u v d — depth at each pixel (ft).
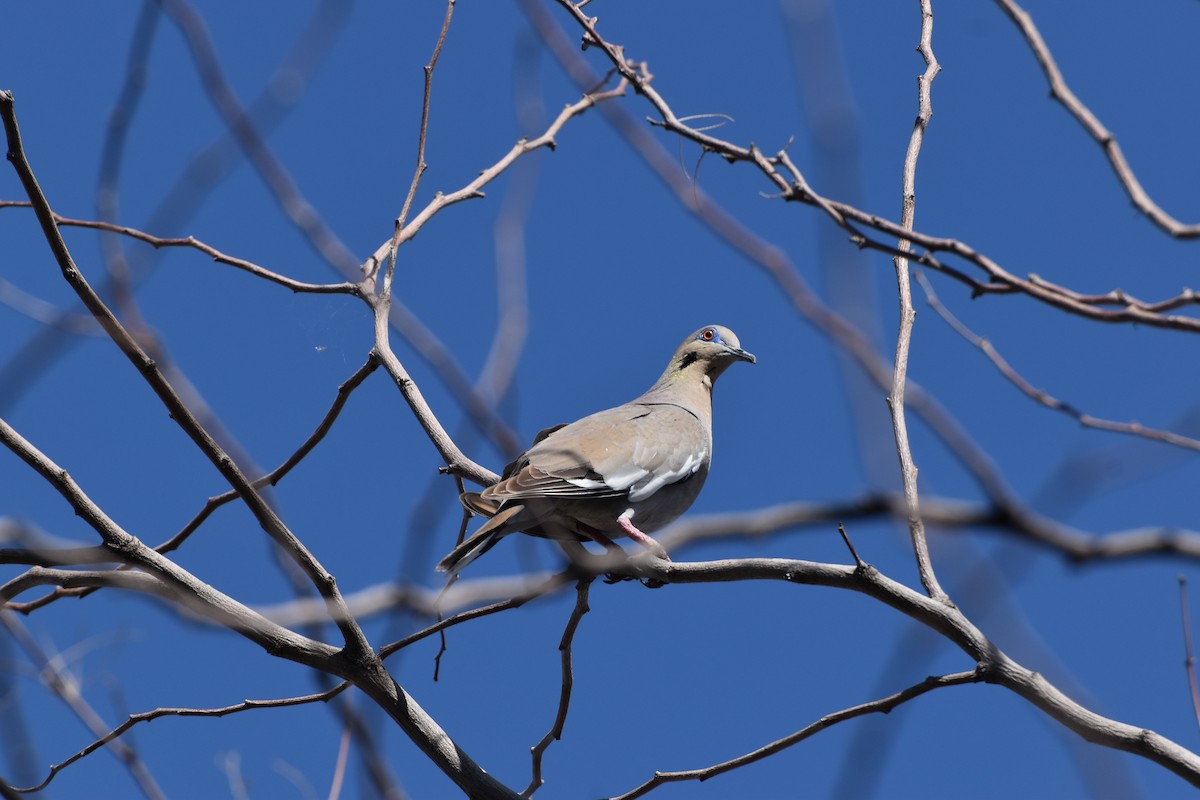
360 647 33.68
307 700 33.94
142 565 32.89
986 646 29.99
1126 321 20.54
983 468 15.46
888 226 21.93
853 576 31.60
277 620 23.58
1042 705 29.14
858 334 20.10
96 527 32.73
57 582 32.99
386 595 21.20
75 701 34.04
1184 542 14.83
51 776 33.22
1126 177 20.71
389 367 41.22
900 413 32.42
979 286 21.74
